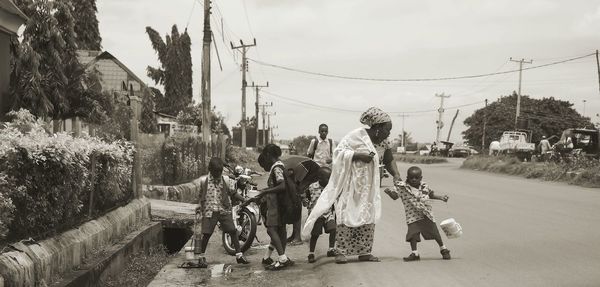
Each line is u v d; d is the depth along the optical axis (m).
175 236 10.87
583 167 20.78
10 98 11.87
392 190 6.83
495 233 8.65
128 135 10.72
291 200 6.79
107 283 6.88
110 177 8.29
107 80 37.47
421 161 55.44
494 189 17.67
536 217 10.51
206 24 22.72
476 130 88.06
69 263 6.07
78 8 36.50
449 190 17.28
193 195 16.66
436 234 6.75
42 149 5.51
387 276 5.95
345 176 6.61
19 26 11.67
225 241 8.00
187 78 47.91
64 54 14.16
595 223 9.62
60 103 13.51
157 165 15.27
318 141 9.56
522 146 38.12
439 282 5.61
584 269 5.98
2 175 4.78
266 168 7.06
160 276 6.55
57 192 5.97
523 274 5.80
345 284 5.71
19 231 5.23
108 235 7.70
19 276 4.74
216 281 6.27
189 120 37.09
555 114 83.69
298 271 6.59
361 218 6.59
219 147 27.75
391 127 6.78
